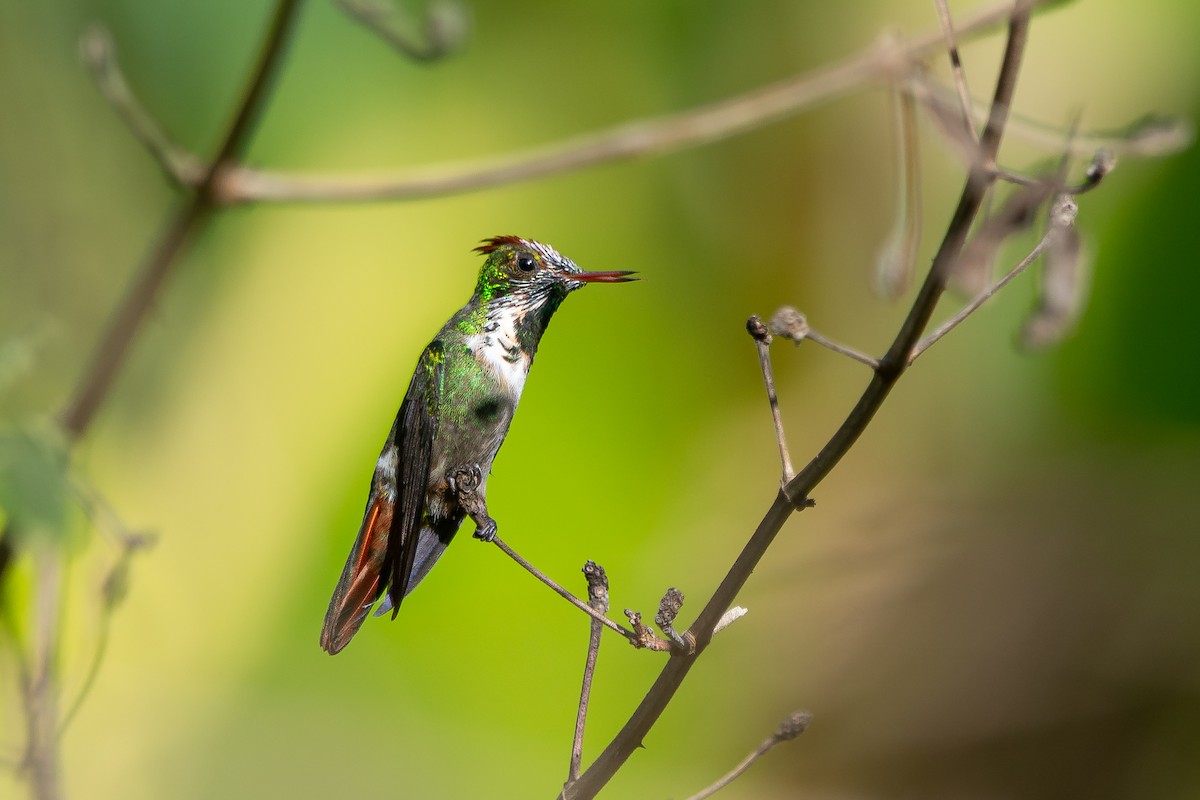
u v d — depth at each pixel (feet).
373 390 30.83
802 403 38.19
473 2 34.40
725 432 35.09
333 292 31.40
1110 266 36.27
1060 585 36.88
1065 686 36.42
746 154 36.70
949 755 35.76
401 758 27.32
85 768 25.63
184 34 31.53
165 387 29.43
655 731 33.19
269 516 29.50
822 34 37.01
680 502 33.01
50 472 15.39
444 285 31.91
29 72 29.63
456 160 33.65
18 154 29.17
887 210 37.47
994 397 38.42
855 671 36.55
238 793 26.09
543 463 31.55
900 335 12.87
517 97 34.60
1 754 17.30
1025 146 34.47
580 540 31.17
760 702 35.76
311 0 32.07
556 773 28.30
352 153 32.65
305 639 28.68
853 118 36.86
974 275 17.79
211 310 30.37
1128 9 35.55
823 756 36.06
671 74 36.32
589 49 35.60
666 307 34.76
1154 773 35.73
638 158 21.93
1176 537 36.50
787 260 37.32
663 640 13.41
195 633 28.22
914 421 38.86
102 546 21.48
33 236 29.14
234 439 30.07
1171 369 36.45
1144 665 36.19
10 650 17.66
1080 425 38.17
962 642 36.52
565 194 33.83
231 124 20.70
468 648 29.48
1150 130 18.11
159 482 29.22
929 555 37.22
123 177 30.42
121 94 20.48
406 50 21.18
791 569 36.14
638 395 33.58
